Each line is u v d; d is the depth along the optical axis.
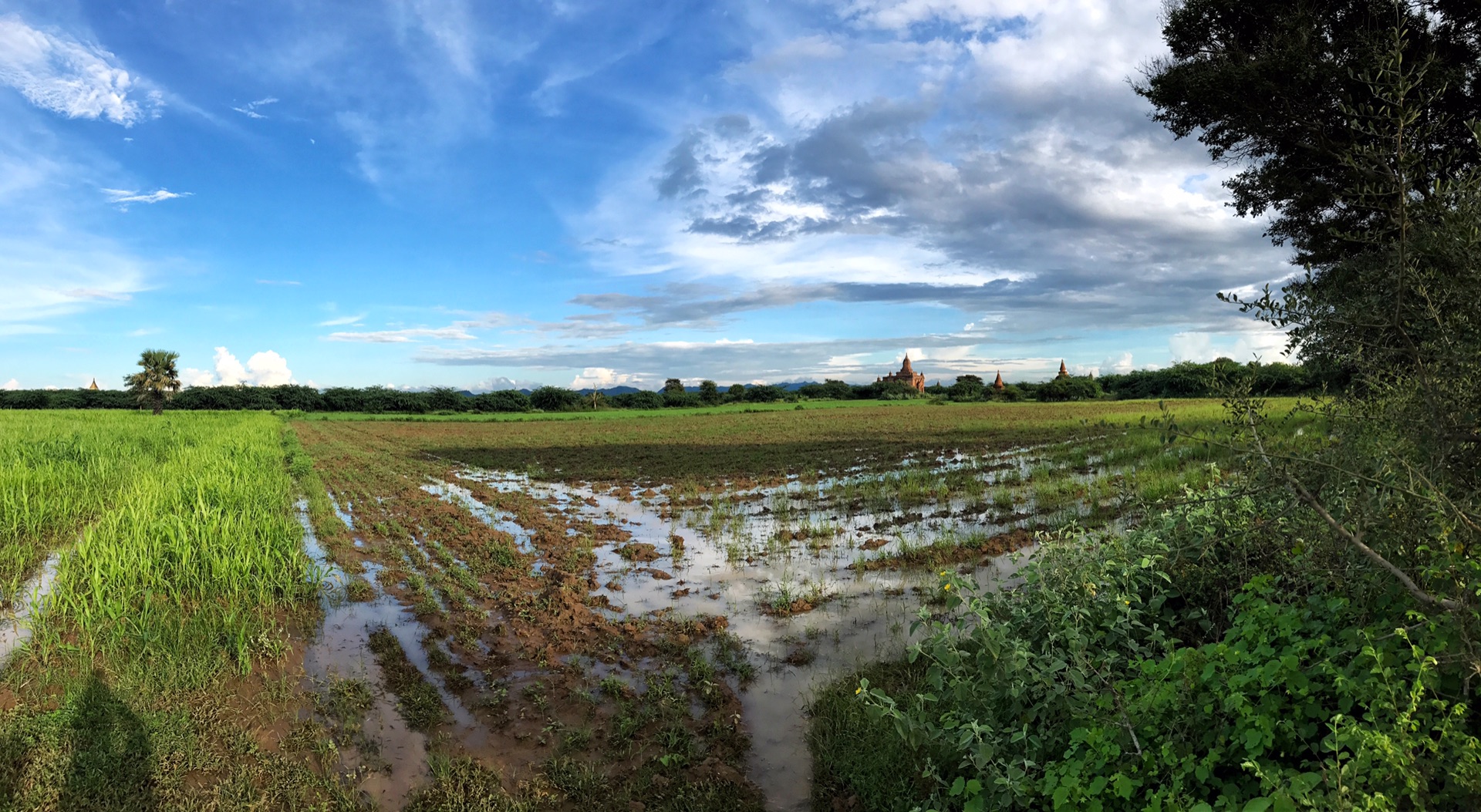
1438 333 3.77
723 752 4.99
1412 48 9.91
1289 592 4.36
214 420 43.91
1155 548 5.31
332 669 6.36
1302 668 3.64
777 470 19.92
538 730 5.32
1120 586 5.03
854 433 33.94
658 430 41.66
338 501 15.45
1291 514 4.31
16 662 6.11
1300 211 12.59
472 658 6.64
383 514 13.89
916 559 9.49
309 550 10.82
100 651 6.38
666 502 15.19
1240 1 11.48
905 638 6.82
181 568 8.30
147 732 5.01
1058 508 11.96
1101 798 3.26
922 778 4.30
